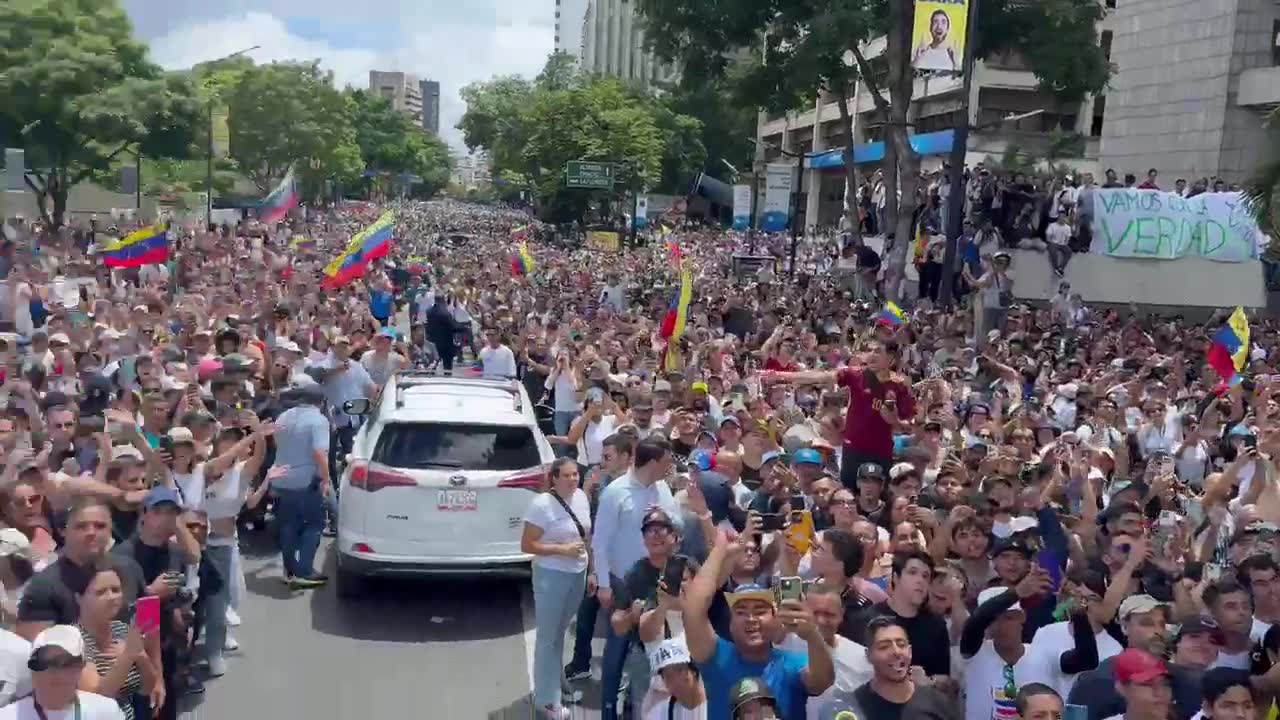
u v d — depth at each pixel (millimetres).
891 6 31719
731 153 89500
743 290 29828
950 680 5723
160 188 57469
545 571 8250
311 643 9867
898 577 6391
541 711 8242
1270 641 6504
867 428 9922
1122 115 43375
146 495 8070
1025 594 6273
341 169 92812
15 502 7891
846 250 34562
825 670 5500
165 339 15969
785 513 8062
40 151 42719
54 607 6238
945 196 29828
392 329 21359
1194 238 27766
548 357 17844
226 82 71062
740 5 32719
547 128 67250
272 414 12906
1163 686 5438
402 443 10461
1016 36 32625
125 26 44094
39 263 29812
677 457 10305
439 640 10070
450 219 100875
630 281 35469
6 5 41188
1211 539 9719
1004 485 8531
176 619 6895
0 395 12906
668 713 5891
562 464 8336
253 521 13344
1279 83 36875
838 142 71125
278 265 33781
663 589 6430
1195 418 13664
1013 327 22469
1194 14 40031
